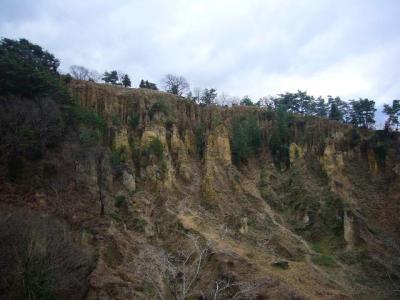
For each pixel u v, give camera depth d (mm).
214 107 69750
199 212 42969
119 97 56344
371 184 58125
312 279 35500
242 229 42438
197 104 67938
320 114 94500
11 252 21391
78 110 44375
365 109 79688
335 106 86625
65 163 36656
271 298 28656
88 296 25312
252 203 50438
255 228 44844
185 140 55906
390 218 51250
